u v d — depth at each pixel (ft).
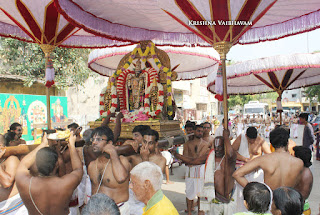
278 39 18.19
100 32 16.12
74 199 12.77
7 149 10.41
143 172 6.89
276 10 15.81
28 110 32.19
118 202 10.12
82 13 14.32
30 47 38.22
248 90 41.42
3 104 29.60
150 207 6.84
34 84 42.50
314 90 110.42
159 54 17.33
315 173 26.91
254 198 6.84
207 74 31.50
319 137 34.37
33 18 16.51
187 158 15.62
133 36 18.51
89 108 49.49
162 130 14.05
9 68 38.01
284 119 68.74
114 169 9.60
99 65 32.09
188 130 18.11
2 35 19.70
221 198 12.86
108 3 13.92
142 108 16.37
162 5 13.19
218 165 13.20
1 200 10.65
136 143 11.82
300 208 6.35
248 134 15.43
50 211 8.33
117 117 14.67
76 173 8.98
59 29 17.85
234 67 27.25
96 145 9.85
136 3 14.15
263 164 10.29
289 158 10.26
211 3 11.91
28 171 8.82
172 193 21.57
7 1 15.33
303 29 16.93
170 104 16.19
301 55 24.38
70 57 40.47
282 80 32.48
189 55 26.40
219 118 25.70
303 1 14.46
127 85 17.42
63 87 40.63
